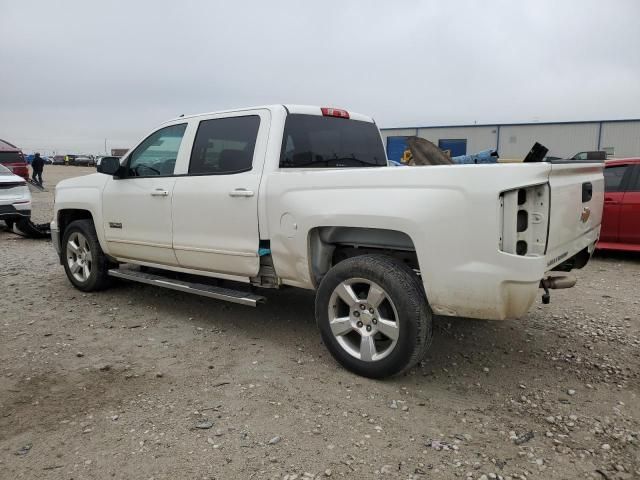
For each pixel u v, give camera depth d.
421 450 2.79
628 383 3.61
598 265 7.57
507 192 3.02
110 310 5.31
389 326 3.44
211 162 4.57
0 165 11.35
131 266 6.41
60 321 4.96
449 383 3.61
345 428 3.01
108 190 5.43
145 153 5.20
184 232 4.68
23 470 2.63
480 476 2.57
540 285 3.43
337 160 4.73
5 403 3.33
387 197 3.37
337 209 3.57
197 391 3.49
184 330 4.71
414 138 5.59
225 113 4.55
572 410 3.23
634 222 7.61
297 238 3.85
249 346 4.31
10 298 5.77
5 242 10.09
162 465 2.67
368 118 5.28
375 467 2.65
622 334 4.55
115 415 3.17
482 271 3.06
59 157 79.75
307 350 4.21
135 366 3.91
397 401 3.34
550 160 3.61
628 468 2.64
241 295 4.36
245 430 2.99
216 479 2.56
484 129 30.00
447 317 4.96
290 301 5.56
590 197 3.95
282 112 4.26
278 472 2.61
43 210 15.67
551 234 3.20
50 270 7.28
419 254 3.25
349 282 3.63
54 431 2.99
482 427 3.03
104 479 2.56
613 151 27.70
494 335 4.52
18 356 4.10
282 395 3.42
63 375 3.75
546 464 2.67
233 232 4.28
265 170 4.12
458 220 3.10
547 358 4.04
